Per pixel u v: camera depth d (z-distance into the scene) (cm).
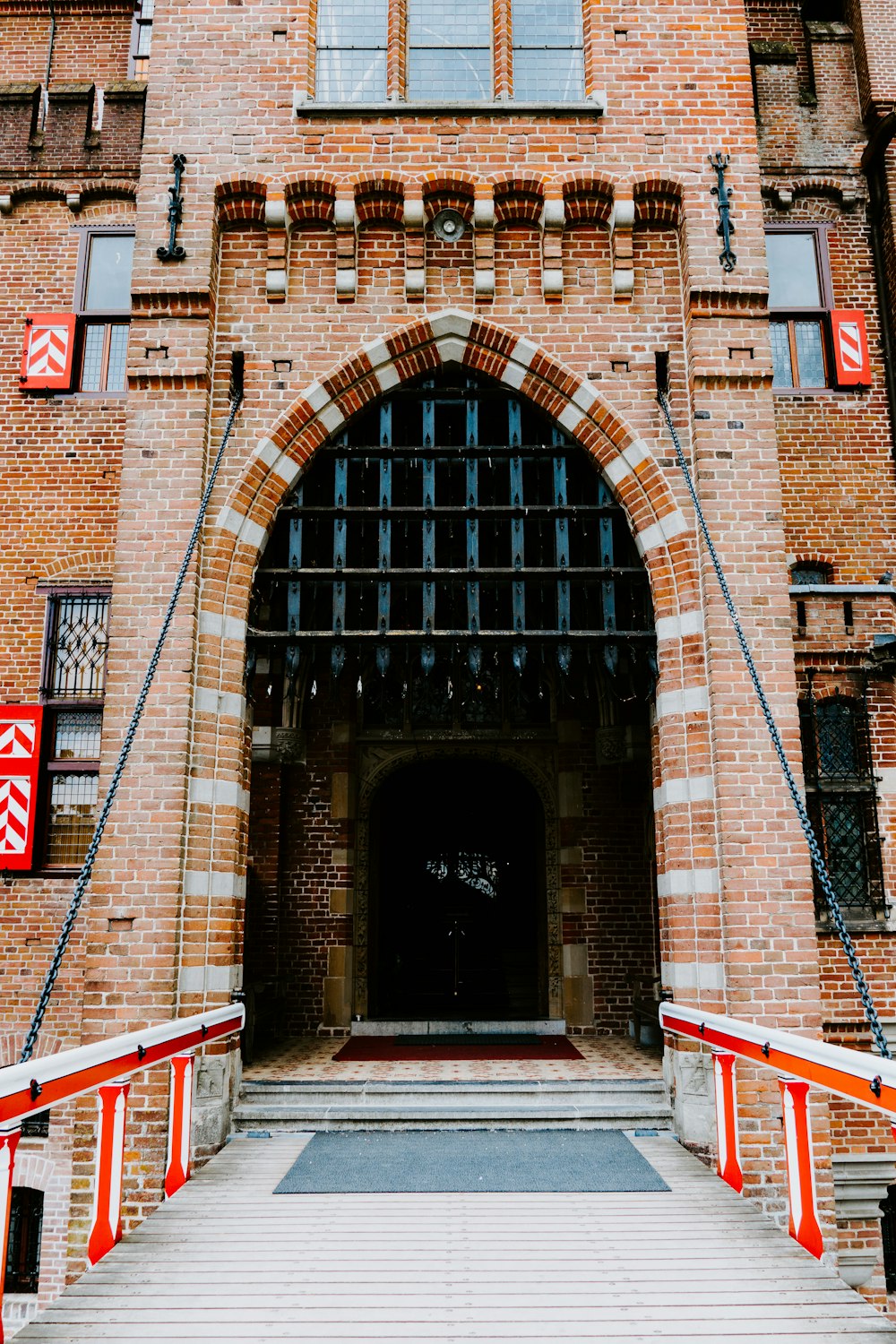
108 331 1051
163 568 739
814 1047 480
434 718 1153
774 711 718
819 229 1077
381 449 791
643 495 767
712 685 721
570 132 795
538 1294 440
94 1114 664
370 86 841
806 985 679
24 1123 892
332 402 789
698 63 808
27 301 1046
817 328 1069
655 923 1077
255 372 783
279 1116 723
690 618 748
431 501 790
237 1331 406
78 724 978
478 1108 728
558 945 1103
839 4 1168
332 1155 655
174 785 705
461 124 796
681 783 731
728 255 771
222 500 761
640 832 1107
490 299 790
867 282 1065
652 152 792
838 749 909
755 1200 655
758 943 684
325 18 850
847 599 920
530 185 788
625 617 897
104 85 1126
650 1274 460
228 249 801
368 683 982
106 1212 487
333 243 802
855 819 905
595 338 788
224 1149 676
